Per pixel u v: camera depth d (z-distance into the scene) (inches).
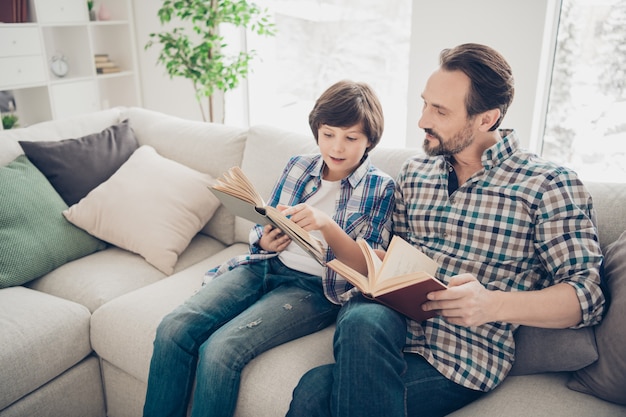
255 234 59.8
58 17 113.1
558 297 41.8
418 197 52.3
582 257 43.0
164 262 66.6
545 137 84.8
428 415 42.9
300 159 60.5
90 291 61.6
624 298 42.2
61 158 72.4
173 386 49.5
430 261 46.0
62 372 57.1
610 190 52.2
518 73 75.7
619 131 79.7
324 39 108.0
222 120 118.2
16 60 106.8
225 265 61.0
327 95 54.9
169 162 74.6
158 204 69.1
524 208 46.1
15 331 53.1
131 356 55.1
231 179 49.3
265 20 99.4
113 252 70.9
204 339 51.3
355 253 51.4
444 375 43.8
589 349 42.5
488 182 47.8
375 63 104.2
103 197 69.7
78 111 122.2
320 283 55.2
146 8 122.0
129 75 129.9
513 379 46.4
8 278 61.5
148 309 56.9
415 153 61.8
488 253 47.6
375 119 54.7
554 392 44.0
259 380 46.5
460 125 46.6
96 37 130.6
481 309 41.1
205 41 98.3
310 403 40.9
